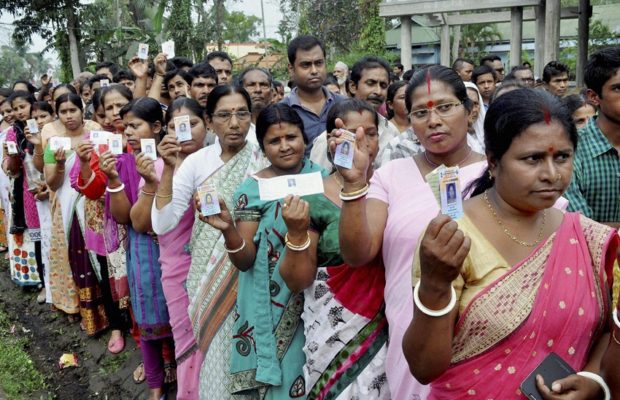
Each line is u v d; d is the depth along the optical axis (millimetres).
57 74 31859
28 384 4418
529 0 15383
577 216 1631
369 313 2451
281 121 2795
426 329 1523
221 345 3047
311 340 2572
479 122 3742
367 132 2898
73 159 5016
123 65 23219
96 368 4715
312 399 2570
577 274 1545
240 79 4719
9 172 6180
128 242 3838
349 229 2096
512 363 1548
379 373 2436
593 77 2768
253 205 2814
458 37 32938
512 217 1638
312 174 2471
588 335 1547
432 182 2178
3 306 6262
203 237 3213
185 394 3510
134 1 25875
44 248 5762
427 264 1469
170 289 3482
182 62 6969
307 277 2549
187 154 3805
